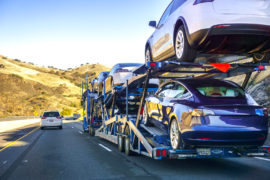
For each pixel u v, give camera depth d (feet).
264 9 19.29
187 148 20.24
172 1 25.67
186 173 21.47
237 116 18.58
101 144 42.93
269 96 51.80
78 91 639.35
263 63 22.45
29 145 42.39
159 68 22.18
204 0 19.84
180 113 20.04
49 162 27.30
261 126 18.84
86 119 69.00
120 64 43.62
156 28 28.22
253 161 27.14
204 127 18.43
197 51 22.07
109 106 43.78
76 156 30.91
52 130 80.74
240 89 21.54
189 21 20.93
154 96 26.61
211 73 26.50
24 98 478.18
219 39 19.86
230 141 18.49
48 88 588.09
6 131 80.84
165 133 24.48
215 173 21.40
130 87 34.78
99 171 22.68
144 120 28.55
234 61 24.53
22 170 23.53
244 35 19.38
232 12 19.10
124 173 21.76
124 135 31.60
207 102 19.22
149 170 22.80
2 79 524.11
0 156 31.60
